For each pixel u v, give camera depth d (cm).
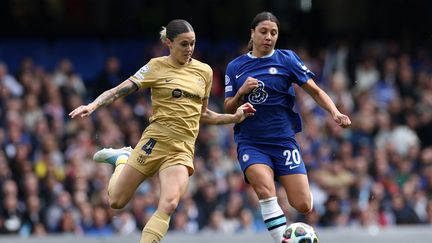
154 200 5100
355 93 6397
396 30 7306
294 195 3055
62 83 5944
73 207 5047
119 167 3084
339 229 4906
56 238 4553
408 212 5478
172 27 2902
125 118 5700
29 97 5628
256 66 3064
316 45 7012
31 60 6475
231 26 7044
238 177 5406
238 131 3098
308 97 6106
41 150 5325
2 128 5434
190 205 5144
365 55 6756
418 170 5922
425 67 6938
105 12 7169
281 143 3058
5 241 4519
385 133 6072
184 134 2919
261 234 4628
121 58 6800
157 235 2828
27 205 5003
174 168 2897
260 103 3050
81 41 6862
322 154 5697
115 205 2978
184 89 2911
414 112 6328
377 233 4719
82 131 5525
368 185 5594
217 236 4597
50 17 7131
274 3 7050
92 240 4541
